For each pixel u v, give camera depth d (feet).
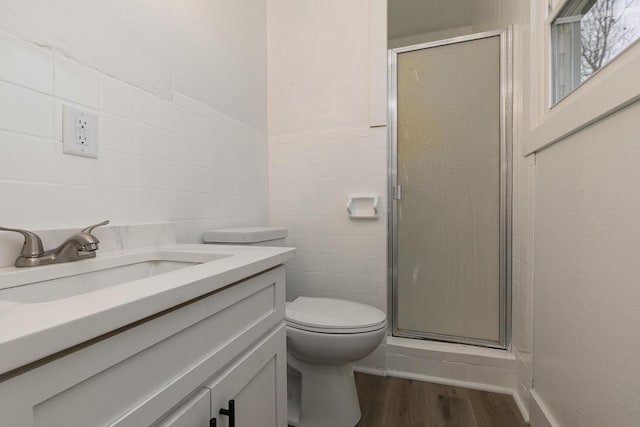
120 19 3.01
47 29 2.40
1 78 2.14
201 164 4.17
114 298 1.22
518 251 4.79
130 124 3.12
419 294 5.65
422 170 5.61
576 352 2.94
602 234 2.55
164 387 1.41
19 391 0.90
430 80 5.56
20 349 0.86
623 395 2.26
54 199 2.44
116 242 2.83
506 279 5.16
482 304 5.34
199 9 4.15
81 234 2.16
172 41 3.67
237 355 2.01
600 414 2.54
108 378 1.17
